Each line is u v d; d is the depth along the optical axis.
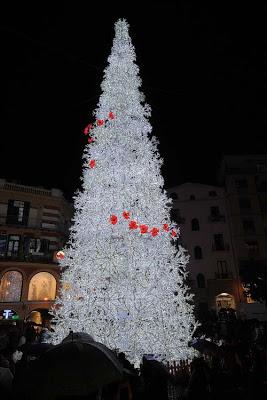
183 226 39.09
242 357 8.99
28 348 7.40
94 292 10.37
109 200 11.07
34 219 28.72
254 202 38.66
